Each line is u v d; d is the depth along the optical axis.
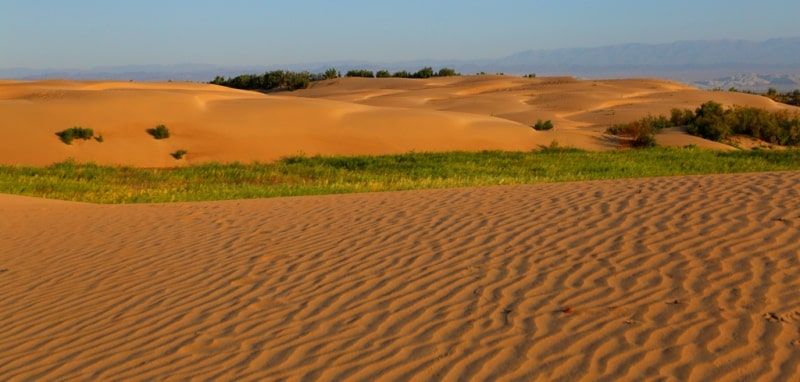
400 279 7.43
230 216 12.26
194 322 6.63
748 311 5.74
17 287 8.61
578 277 7.00
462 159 29.12
